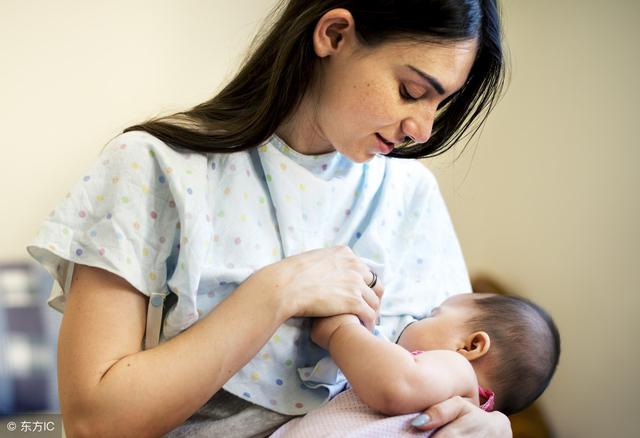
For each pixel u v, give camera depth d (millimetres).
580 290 1771
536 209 2006
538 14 2012
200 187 924
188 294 880
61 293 962
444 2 848
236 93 1012
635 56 1613
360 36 888
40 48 2311
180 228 906
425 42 859
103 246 862
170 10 2363
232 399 975
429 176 1271
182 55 2389
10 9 2275
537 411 1969
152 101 2391
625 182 1619
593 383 1698
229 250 958
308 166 1045
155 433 825
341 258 991
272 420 966
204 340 838
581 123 1812
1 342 2148
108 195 891
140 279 865
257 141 953
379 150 957
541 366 1137
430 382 917
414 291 1180
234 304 869
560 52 1914
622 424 1579
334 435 867
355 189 1109
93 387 805
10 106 2307
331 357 965
